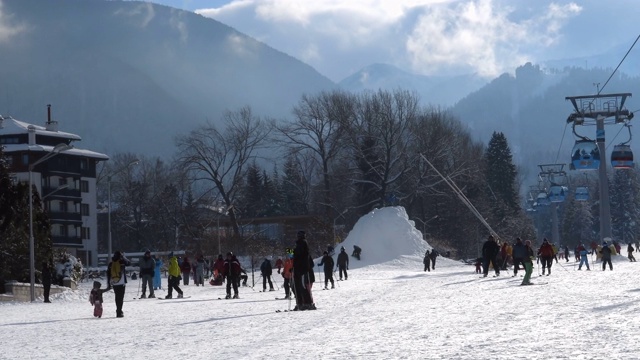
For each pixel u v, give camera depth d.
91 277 101.75
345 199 125.56
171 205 146.38
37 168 126.25
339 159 113.38
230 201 116.75
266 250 106.88
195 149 115.44
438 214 128.25
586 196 106.19
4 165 61.12
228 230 113.19
